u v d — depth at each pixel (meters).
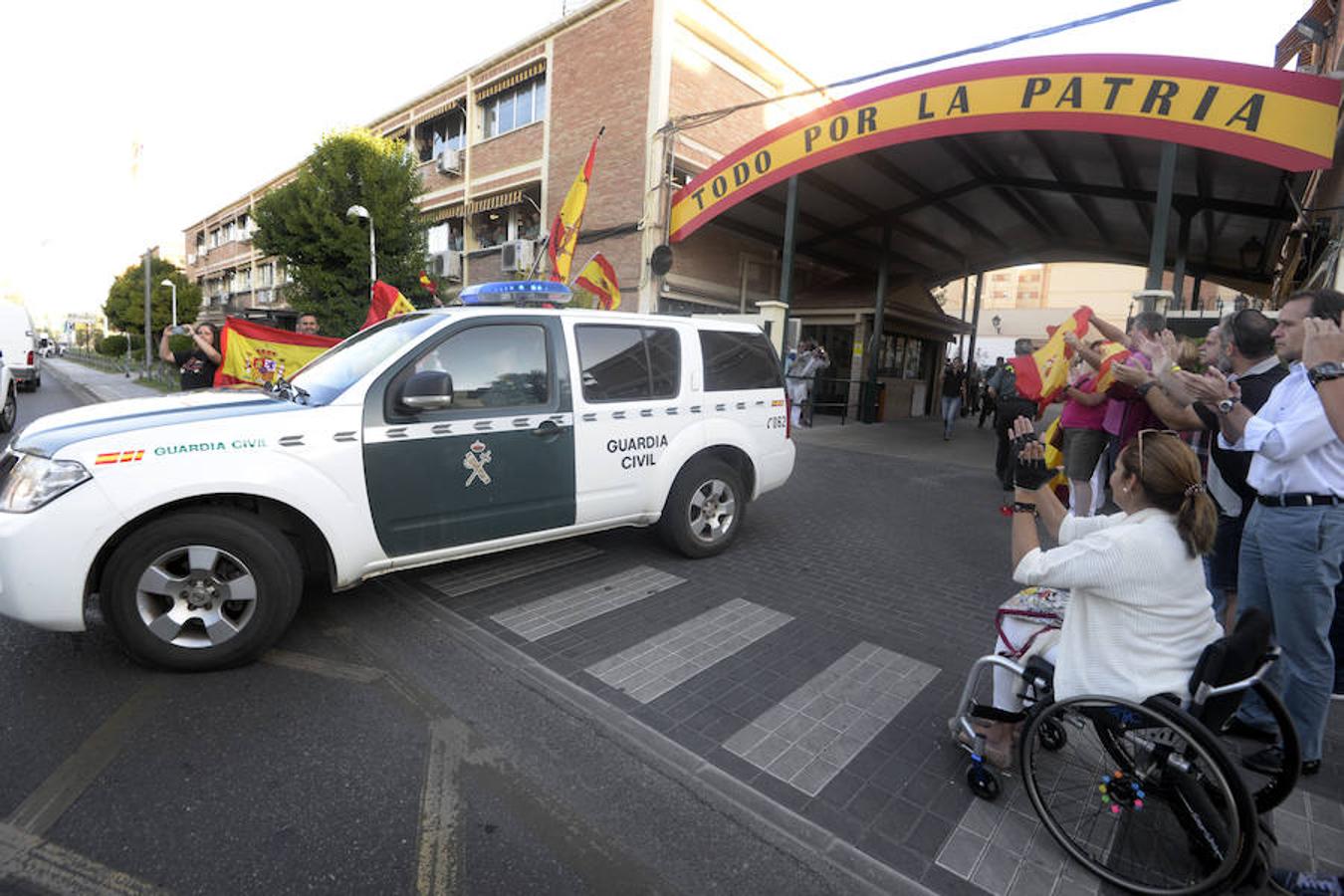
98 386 21.53
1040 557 2.29
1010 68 9.12
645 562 5.14
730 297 17.02
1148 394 3.29
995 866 2.25
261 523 3.33
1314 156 7.30
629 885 2.13
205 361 7.06
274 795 2.45
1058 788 2.61
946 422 13.80
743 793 2.57
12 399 11.68
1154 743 2.16
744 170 12.46
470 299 5.19
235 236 40.94
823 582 4.88
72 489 2.97
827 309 17.31
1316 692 2.63
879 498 7.93
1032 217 17.38
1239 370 3.24
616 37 14.62
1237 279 19.03
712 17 14.73
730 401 5.34
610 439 4.60
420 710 3.06
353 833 2.29
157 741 2.75
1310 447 2.43
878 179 14.11
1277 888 2.17
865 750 2.87
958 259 21.19
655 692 3.29
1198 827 2.14
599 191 15.20
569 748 2.82
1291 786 2.16
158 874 2.09
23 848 2.16
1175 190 13.20
